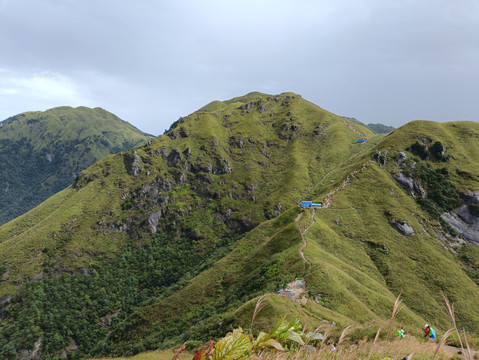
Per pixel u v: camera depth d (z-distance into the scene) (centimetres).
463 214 9500
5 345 9881
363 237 8462
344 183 10831
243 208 14650
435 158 11325
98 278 12275
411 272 7481
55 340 10188
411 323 5138
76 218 14188
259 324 3797
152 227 14125
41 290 11506
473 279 7619
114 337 9006
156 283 12219
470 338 1422
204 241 13500
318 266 5850
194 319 7538
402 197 9988
